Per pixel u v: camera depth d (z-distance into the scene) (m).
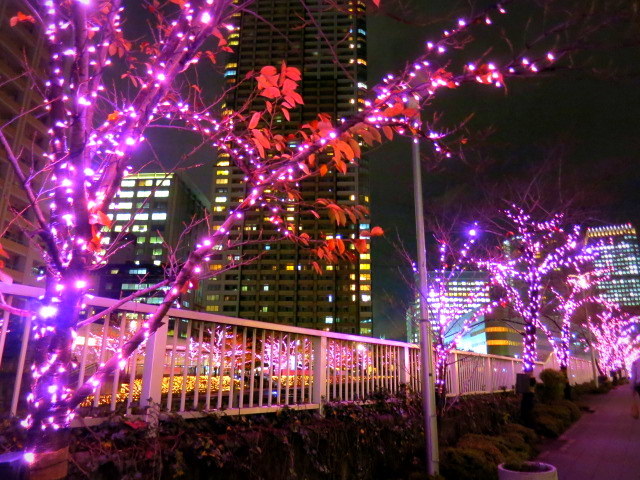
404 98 3.18
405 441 8.16
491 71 2.91
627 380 55.62
